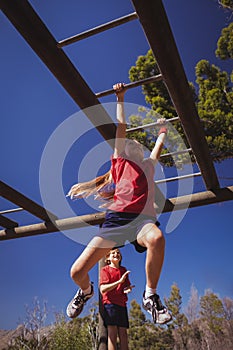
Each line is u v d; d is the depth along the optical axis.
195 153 3.10
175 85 2.33
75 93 2.43
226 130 7.50
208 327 12.91
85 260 1.89
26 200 3.72
